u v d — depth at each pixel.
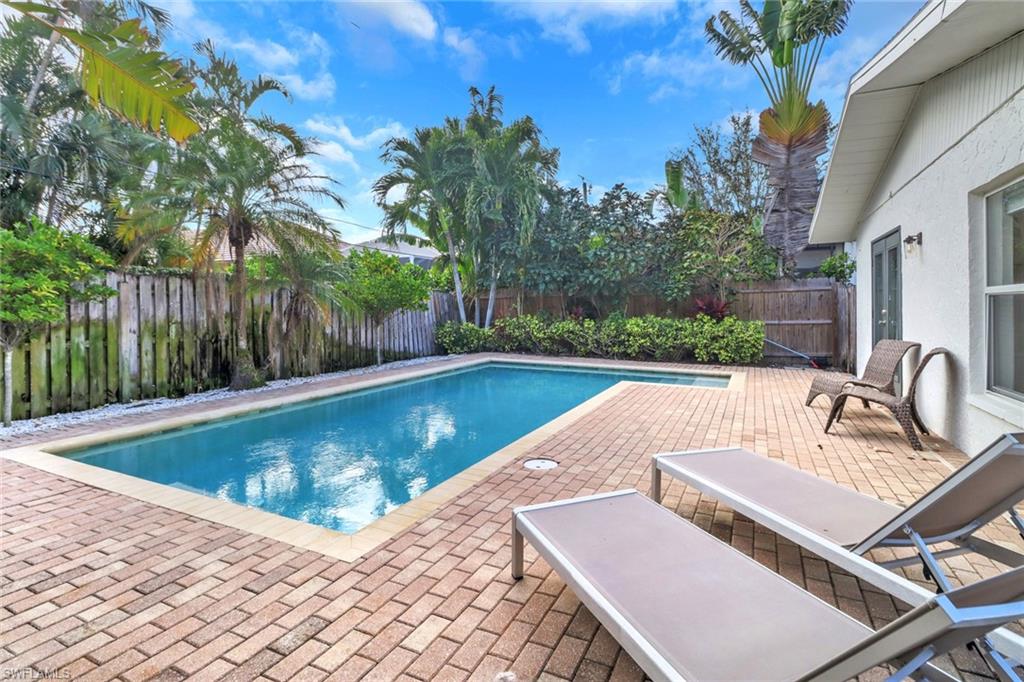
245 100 11.93
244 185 8.09
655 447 5.15
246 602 2.50
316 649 2.16
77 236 6.51
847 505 2.80
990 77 4.18
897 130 6.37
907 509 2.25
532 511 2.71
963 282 4.72
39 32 9.84
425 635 2.25
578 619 2.36
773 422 6.18
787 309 12.20
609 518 2.65
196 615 2.40
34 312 5.82
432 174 14.02
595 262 13.57
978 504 2.28
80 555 2.98
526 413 8.08
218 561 2.90
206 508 3.67
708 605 1.89
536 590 2.60
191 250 8.38
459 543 3.11
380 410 8.27
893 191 6.74
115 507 3.69
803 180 12.04
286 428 7.08
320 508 4.41
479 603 2.49
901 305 6.58
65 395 6.81
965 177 4.62
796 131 11.84
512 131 14.00
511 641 2.21
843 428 5.88
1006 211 4.23
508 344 14.43
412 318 14.06
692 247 12.93
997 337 4.43
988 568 2.79
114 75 2.98
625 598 1.93
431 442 6.44
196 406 7.29
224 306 8.82
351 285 10.53
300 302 9.68
